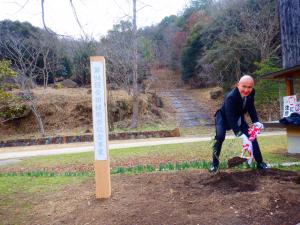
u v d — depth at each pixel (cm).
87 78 2770
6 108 1914
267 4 2077
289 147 698
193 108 2408
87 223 335
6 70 1625
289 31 730
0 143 1662
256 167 496
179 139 1351
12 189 498
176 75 3456
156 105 2386
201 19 3059
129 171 568
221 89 2536
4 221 361
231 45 2194
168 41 3634
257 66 1972
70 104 2136
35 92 2208
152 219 327
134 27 1830
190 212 337
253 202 349
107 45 2036
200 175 482
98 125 414
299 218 310
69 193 449
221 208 341
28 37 1997
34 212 384
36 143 1667
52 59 2398
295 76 691
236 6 2294
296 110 657
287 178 427
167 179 475
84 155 923
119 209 364
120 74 2156
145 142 1278
